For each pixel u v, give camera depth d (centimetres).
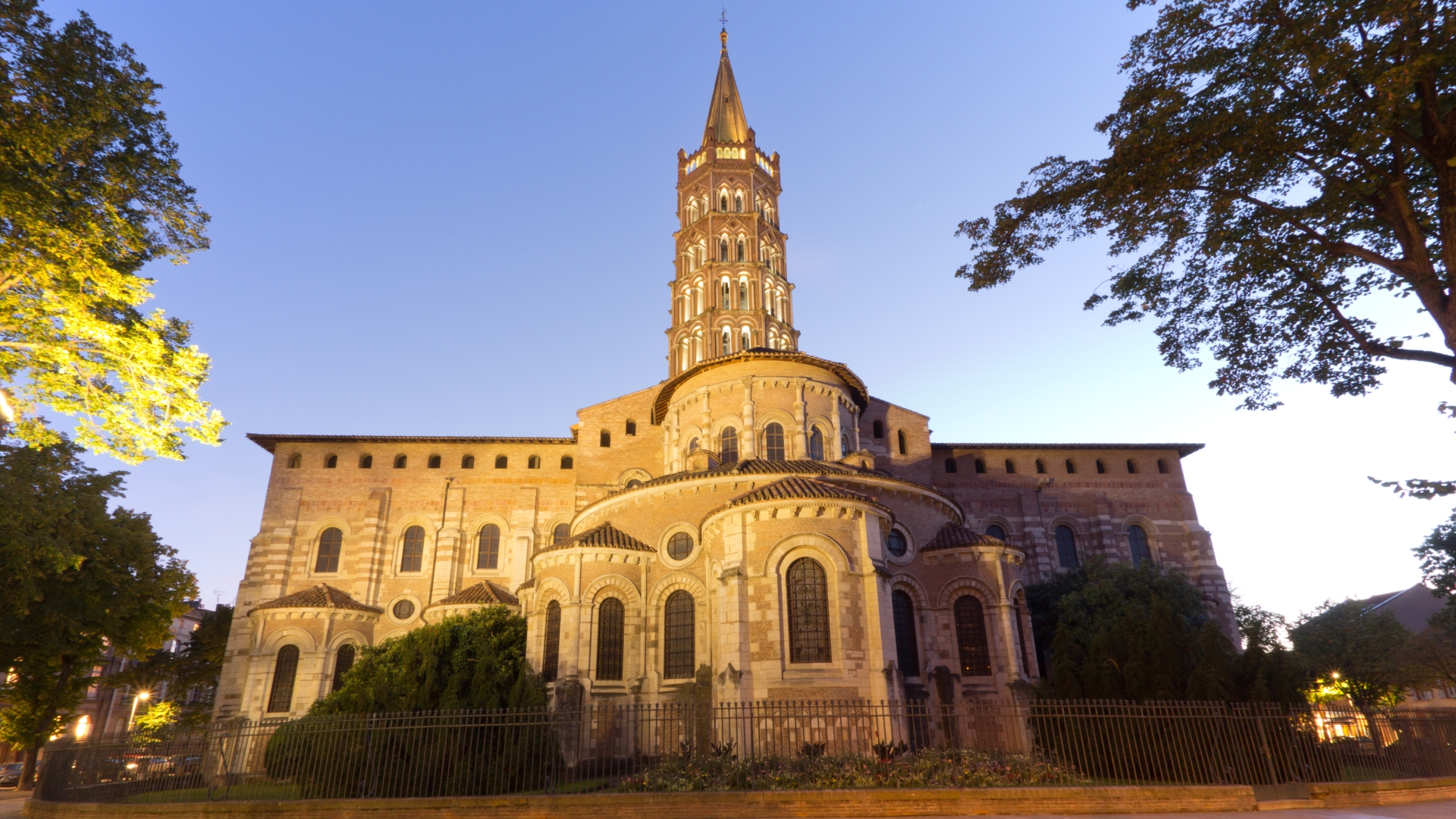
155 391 2273
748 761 2247
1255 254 1953
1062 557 5522
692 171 7025
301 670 4341
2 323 2084
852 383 4747
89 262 2084
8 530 2873
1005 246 2203
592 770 3011
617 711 2512
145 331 2244
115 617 3531
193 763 2277
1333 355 2100
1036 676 3419
